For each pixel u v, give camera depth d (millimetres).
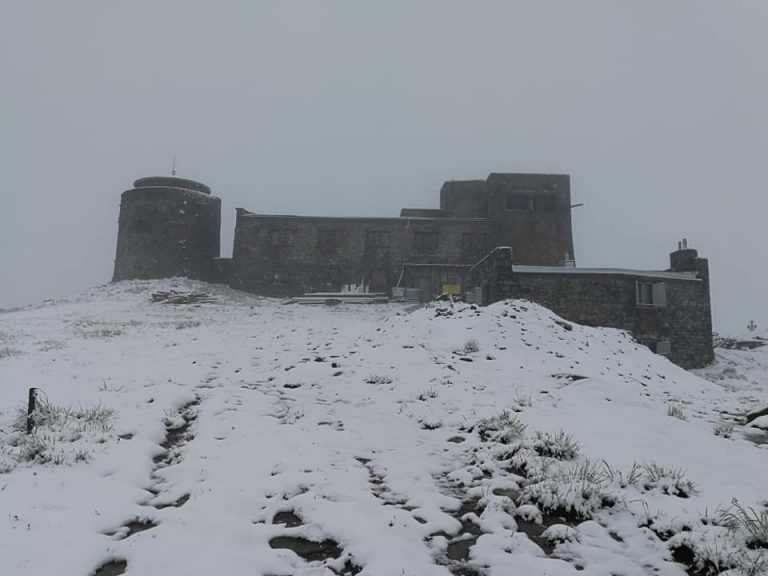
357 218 48125
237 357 15305
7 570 4785
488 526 5891
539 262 47938
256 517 6020
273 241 48031
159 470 7312
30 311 33969
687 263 30734
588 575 5051
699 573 5121
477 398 10734
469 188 53938
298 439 8406
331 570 5090
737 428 9992
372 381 11922
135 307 34562
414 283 45906
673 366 18062
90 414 9031
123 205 50250
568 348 16109
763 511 5930
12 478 6688
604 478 6840
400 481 7055
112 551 5258
